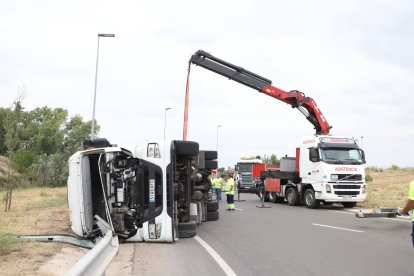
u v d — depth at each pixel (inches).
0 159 1825.8
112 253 280.2
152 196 456.1
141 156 460.4
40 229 519.2
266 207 951.6
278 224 631.2
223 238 497.7
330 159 888.3
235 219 700.0
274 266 349.1
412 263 359.6
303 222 655.8
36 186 1600.6
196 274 323.3
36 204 873.5
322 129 1000.9
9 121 807.1
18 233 465.4
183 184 526.0
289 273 324.8
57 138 2733.8
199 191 620.1
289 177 1022.4
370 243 460.1
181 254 401.4
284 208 928.9
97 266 237.0
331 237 503.5
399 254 398.9
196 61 984.3
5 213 692.7
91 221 458.0
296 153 1005.8
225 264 357.1
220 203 1109.1
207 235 521.7
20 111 820.6
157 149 461.7
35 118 2790.4
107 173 454.6
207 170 674.2
